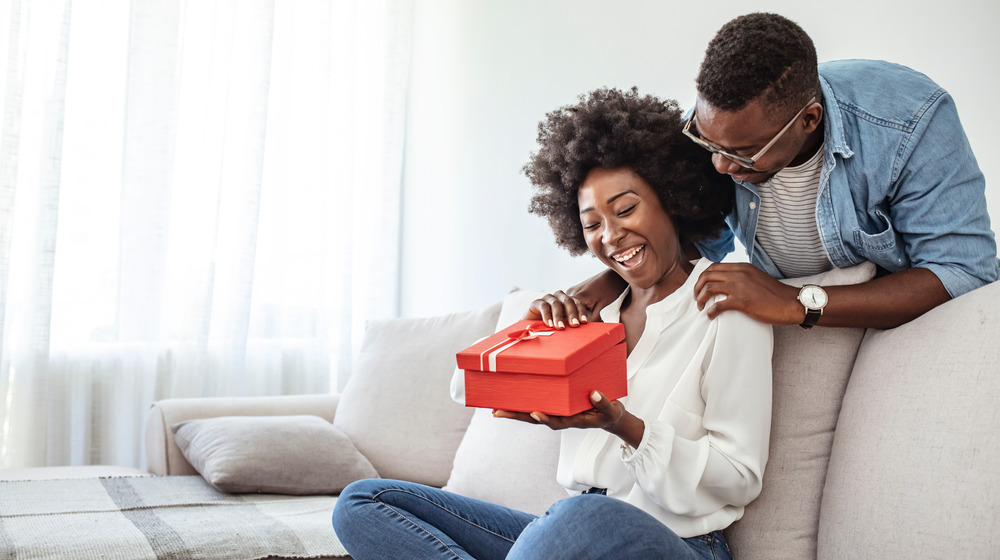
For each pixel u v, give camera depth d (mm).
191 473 2229
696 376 1189
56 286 2783
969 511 989
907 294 1188
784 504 1255
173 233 2990
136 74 2881
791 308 1182
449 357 2207
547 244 2557
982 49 1494
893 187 1225
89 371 2826
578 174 1301
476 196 2938
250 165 3072
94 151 2840
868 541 1101
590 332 1168
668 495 1104
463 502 1313
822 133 1244
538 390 1077
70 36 2791
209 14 3029
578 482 1284
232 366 3045
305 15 3268
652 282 1276
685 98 2078
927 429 1081
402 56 3416
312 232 3260
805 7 1805
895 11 1630
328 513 1789
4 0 2654
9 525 1543
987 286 1137
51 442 2766
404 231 3430
